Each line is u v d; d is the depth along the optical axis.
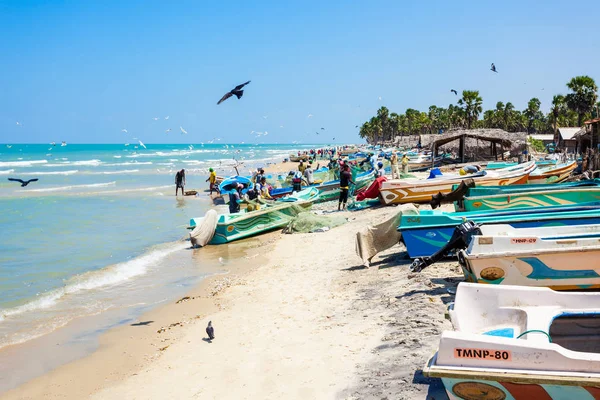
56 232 21.34
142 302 11.88
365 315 8.94
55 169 75.38
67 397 7.27
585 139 45.69
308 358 7.48
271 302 10.97
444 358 4.92
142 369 8.09
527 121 115.38
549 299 5.85
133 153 162.50
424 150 66.12
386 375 6.36
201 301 11.71
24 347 9.28
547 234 9.00
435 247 11.52
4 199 33.78
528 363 4.63
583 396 4.48
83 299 12.19
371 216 20.38
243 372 7.39
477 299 6.05
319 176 38.56
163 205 30.39
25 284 13.41
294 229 20.03
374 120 172.75
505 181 21.14
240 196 29.31
